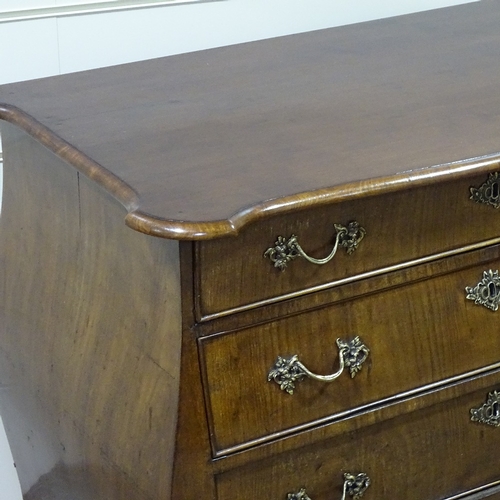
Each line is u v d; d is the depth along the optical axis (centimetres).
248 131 125
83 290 126
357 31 171
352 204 111
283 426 115
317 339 116
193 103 137
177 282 106
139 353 114
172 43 174
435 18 178
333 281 114
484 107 130
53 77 151
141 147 120
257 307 111
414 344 122
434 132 121
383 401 121
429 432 128
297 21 184
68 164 124
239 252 107
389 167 110
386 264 117
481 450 134
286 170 110
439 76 144
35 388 140
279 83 144
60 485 141
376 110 130
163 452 110
